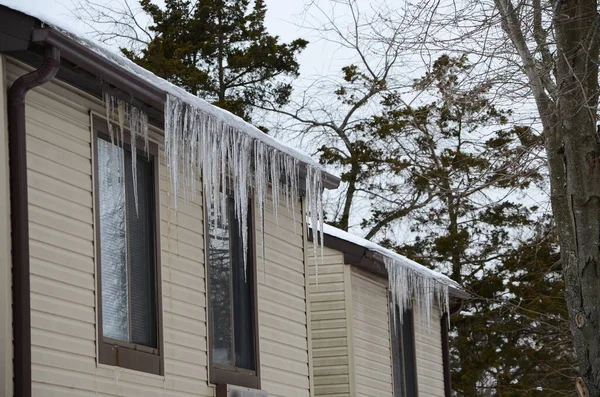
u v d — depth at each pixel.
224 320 11.47
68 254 8.81
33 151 8.58
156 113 10.12
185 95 10.20
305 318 13.36
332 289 15.91
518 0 10.14
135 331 9.78
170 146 10.49
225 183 11.20
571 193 9.72
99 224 9.31
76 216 9.00
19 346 7.89
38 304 8.33
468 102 10.46
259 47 34.03
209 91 34.00
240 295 11.94
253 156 11.70
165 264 10.40
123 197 9.85
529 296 25.70
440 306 18.02
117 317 9.51
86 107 9.38
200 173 11.28
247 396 11.37
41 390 8.22
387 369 16.77
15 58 8.38
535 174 11.25
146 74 9.77
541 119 10.10
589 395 9.59
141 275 10.02
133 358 9.59
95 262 9.15
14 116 8.21
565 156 9.84
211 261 11.38
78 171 9.13
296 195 13.15
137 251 10.01
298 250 13.49
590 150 9.66
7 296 7.89
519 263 26.86
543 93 10.08
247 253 12.22
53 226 8.67
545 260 25.67
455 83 10.73
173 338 10.34
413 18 10.12
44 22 8.11
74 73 8.91
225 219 11.05
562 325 23.52
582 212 9.66
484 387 27.50
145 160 10.38
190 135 10.50
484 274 28.11
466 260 28.39
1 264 7.91
